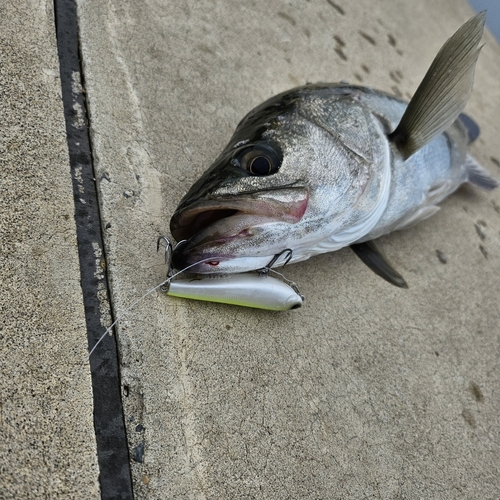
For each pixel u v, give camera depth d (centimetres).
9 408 27
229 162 32
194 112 45
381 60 65
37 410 27
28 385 27
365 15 70
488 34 85
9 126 35
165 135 42
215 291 33
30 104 37
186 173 41
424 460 34
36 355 28
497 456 37
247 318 35
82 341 30
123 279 33
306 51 59
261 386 33
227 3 57
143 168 39
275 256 33
